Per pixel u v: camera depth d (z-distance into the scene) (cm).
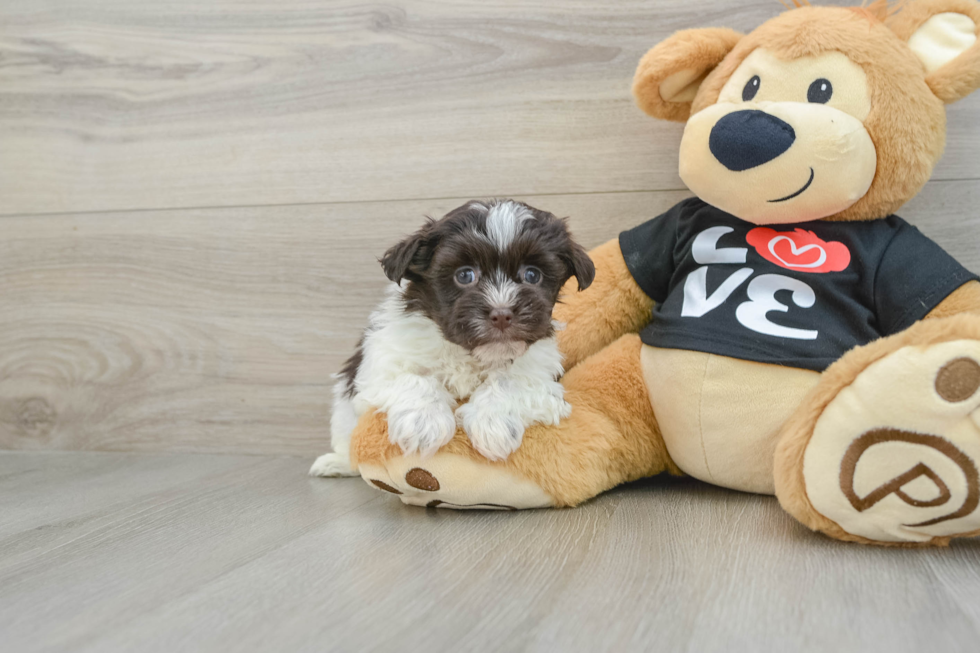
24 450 291
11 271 289
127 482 230
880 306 182
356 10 258
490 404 175
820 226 192
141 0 273
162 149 276
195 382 278
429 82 255
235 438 276
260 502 200
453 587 128
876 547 147
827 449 145
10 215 288
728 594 122
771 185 179
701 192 192
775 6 229
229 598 126
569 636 107
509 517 177
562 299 216
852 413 141
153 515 187
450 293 180
